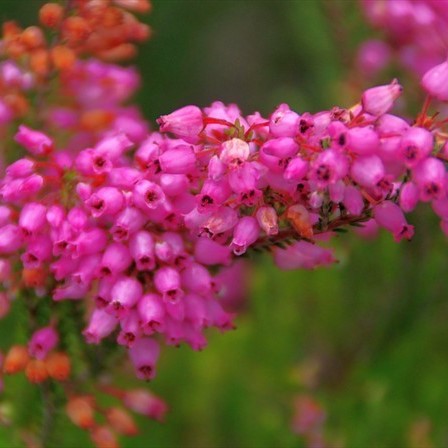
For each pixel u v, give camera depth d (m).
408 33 0.37
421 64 0.37
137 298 0.28
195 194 0.28
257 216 0.28
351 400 0.41
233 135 0.28
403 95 0.38
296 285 0.44
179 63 0.58
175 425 0.43
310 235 0.28
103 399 0.40
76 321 0.31
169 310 0.29
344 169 0.27
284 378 0.43
